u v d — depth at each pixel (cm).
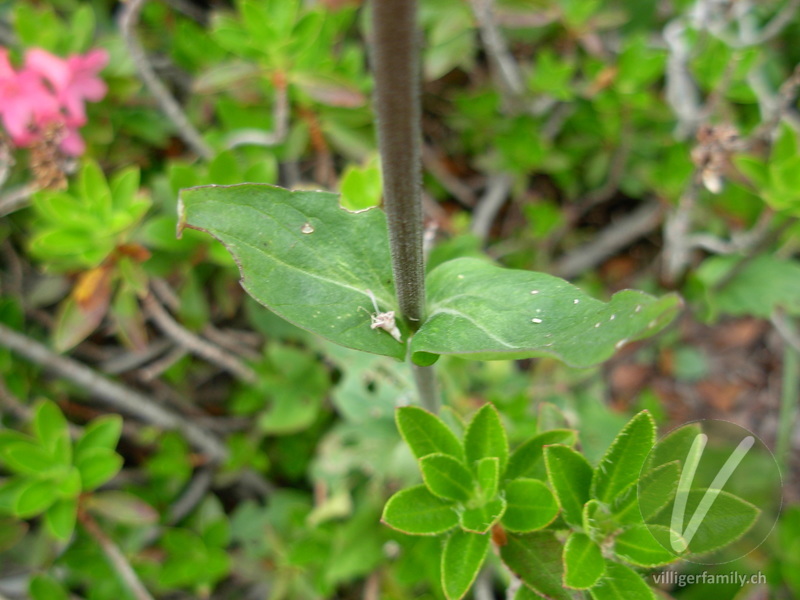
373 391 24
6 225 27
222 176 23
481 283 12
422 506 13
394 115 9
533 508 13
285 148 27
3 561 26
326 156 28
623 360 35
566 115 31
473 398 25
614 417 25
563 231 34
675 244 27
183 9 32
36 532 27
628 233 34
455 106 34
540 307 11
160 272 25
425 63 31
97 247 22
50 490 21
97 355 28
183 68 31
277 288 12
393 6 8
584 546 12
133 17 24
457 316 12
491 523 12
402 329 12
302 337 26
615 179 32
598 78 28
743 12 30
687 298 30
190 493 29
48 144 23
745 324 36
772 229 24
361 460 24
